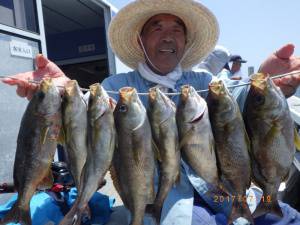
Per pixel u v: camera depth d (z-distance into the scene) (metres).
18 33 1.21
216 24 0.98
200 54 1.05
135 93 0.65
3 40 1.15
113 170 0.67
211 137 0.67
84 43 2.24
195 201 0.83
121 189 0.66
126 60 1.07
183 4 0.92
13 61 1.19
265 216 0.80
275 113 0.66
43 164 0.62
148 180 0.65
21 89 0.68
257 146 0.68
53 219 0.82
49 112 0.62
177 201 0.77
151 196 0.65
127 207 0.66
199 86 0.95
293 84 0.71
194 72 0.98
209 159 0.67
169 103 0.67
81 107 0.63
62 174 0.88
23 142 0.62
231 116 0.66
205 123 0.67
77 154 0.63
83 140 0.63
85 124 0.63
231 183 0.68
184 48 1.01
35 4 1.31
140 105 0.65
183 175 0.82
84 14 1.94
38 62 0.71
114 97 0.89
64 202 0.87
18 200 0.62
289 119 0.67
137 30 1.00
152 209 0.65
